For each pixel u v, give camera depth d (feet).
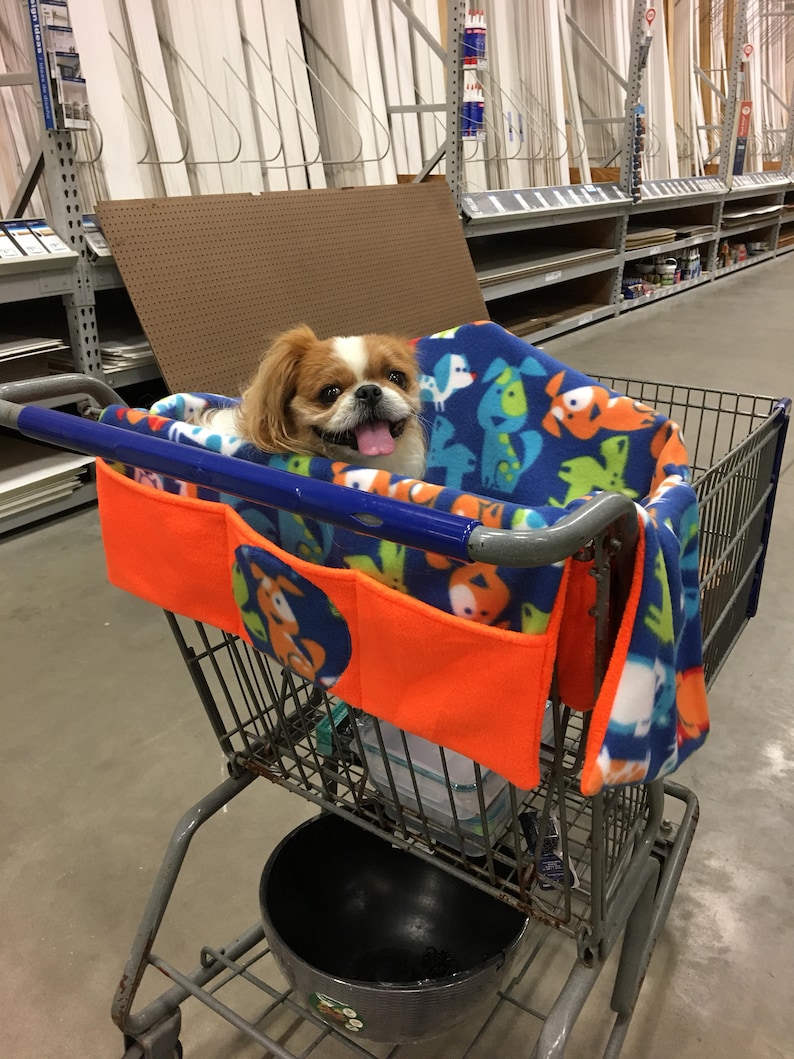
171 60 10.16
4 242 7.23
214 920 4.22
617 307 17.75
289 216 9.09
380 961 3.67
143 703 5.84
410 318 10.15
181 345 7.70
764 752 5.26
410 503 1.98
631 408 3.43
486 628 2.09
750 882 4.34
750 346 14.88
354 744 3.31
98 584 7.39
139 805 4.97
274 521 2.54
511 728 2.15
